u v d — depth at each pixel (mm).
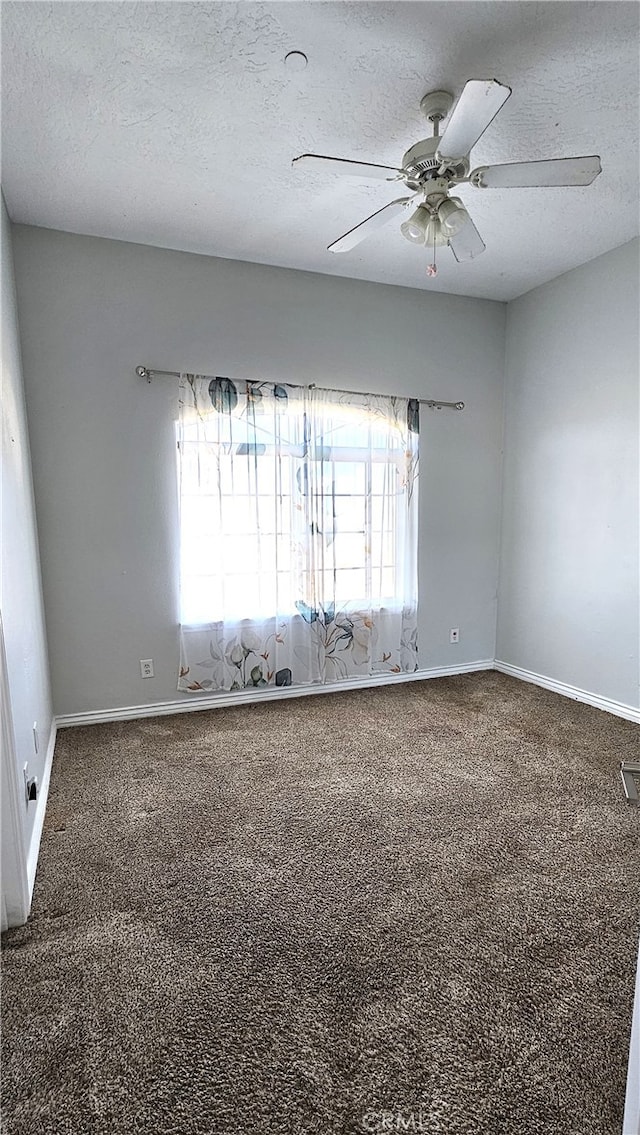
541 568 3902
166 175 2447
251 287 3369
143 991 1450
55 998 1427
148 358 3180
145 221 2855
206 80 1884
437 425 3963
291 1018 1371
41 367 2969
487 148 2301
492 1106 1168
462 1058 1269
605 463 3387
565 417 3645
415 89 1943
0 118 2051
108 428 3131
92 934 1646
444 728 3182
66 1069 1249
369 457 3699
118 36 1696
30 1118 1151
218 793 2455
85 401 3074
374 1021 1361
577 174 1891
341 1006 1402
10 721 1670
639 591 3225
